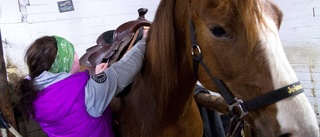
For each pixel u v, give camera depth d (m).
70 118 0.89
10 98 1.04
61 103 0.88
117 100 1.10
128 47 1.10
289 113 0.65
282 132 0.65
